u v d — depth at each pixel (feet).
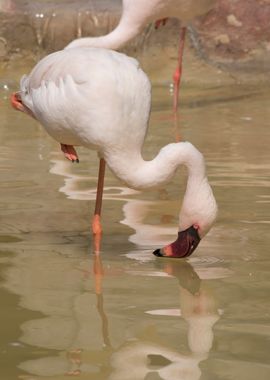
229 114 56.44
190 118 55.26
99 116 29.84
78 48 31.63
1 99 62.85
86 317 24.57
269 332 23.50
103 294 26.50
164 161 29.60
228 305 25.66
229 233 32.78
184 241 28.35
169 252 28.45
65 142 32.19
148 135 49.88
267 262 29.66
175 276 28.27
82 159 44.73
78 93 29.99
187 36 74.23
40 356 21.97
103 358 21.85
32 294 26.43
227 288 27.14
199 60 72.69
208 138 48.91
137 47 74.02
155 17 55.93
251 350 22.31
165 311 25.12
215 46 73.67
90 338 23.09
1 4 75.05
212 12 75.05
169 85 68.49
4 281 27.55
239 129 51.37
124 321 24.29
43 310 25.14
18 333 23.43
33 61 73.77
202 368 21.24
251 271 28.73
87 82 29.91
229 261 29.81
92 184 39.86
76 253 30.58
